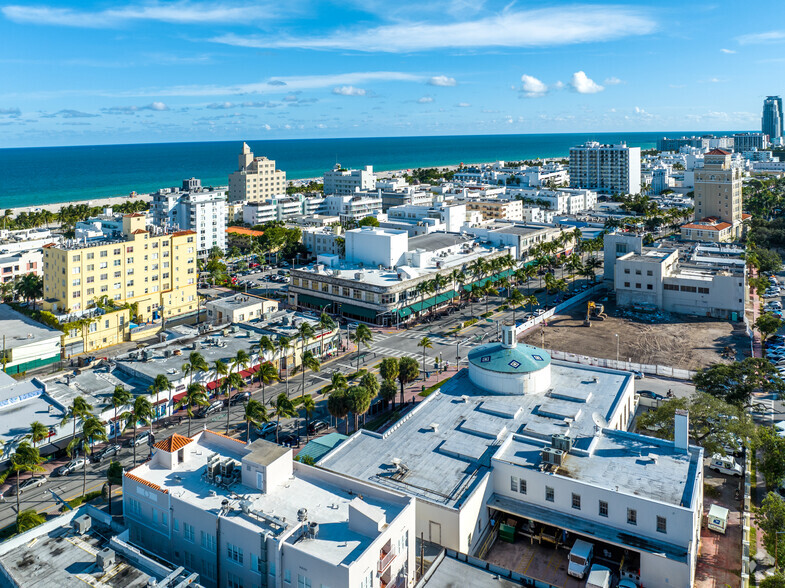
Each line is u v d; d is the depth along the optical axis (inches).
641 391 5467.5
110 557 2637.8
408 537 2856.8
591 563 3166.8
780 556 2950.3
